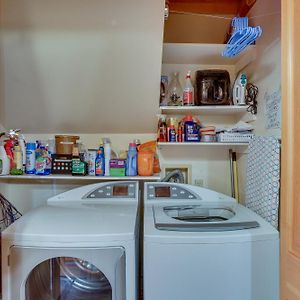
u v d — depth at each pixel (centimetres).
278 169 151
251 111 202
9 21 177
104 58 192
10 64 195
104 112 222
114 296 135
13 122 229
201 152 239
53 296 148
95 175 212
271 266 136
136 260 149
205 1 229
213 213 180
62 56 191
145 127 235
